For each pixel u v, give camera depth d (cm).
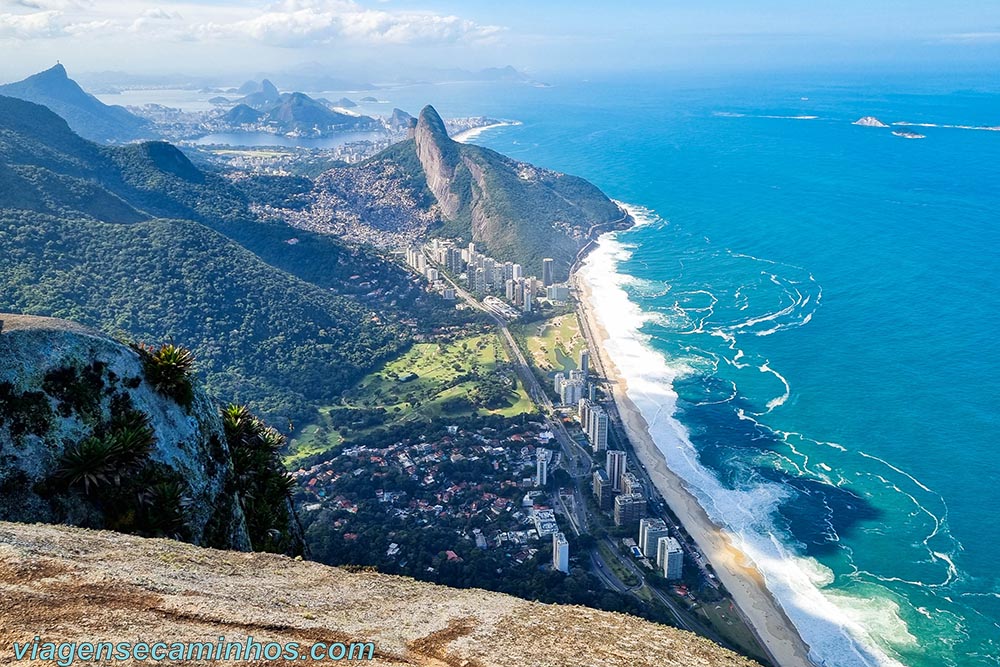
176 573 2445
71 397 3247
